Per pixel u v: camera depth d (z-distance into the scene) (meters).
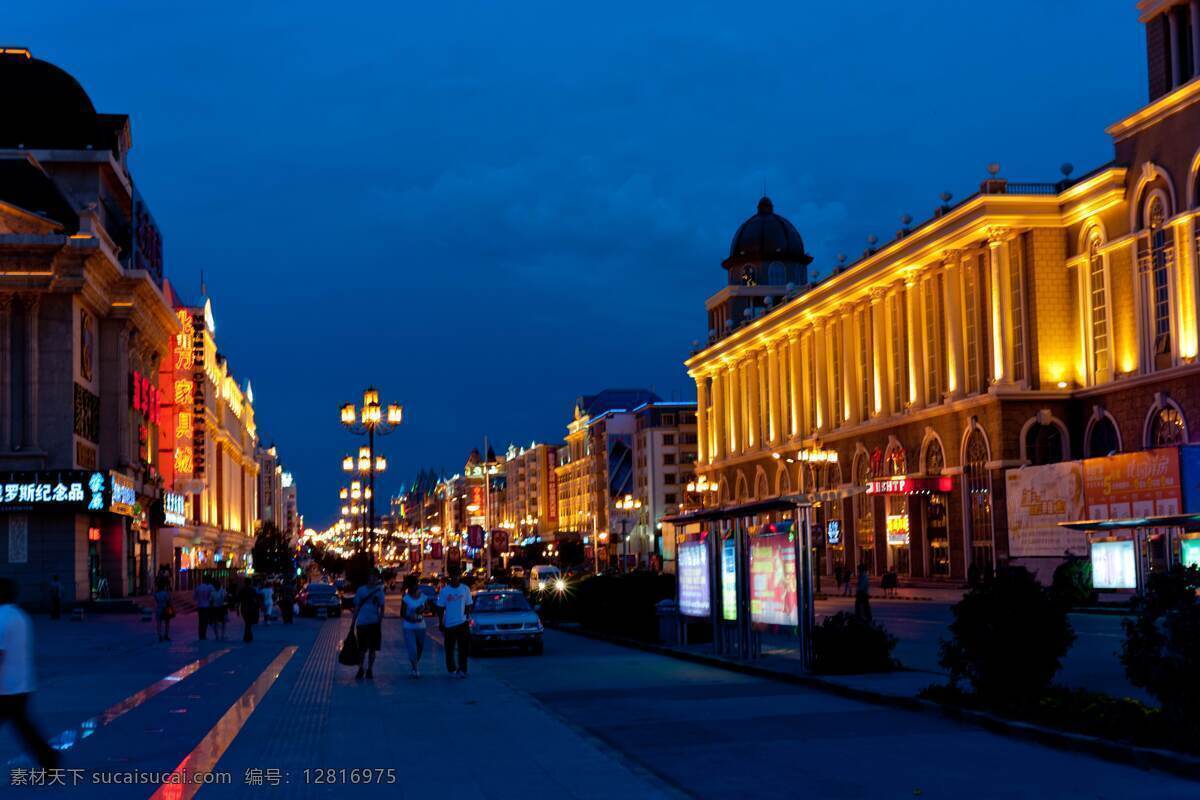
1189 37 56.94
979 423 66.69
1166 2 57.28
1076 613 42.44
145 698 20.25
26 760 13.26
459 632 24.48
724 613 26.44
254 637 41.00
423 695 20.56
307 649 34.19
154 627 47.72
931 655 25.50
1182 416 55.56
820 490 90.12
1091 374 63.09
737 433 114.12
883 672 21.09
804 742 14.30
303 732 15.70
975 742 13.74
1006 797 10.62
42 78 69.50
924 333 76.06
